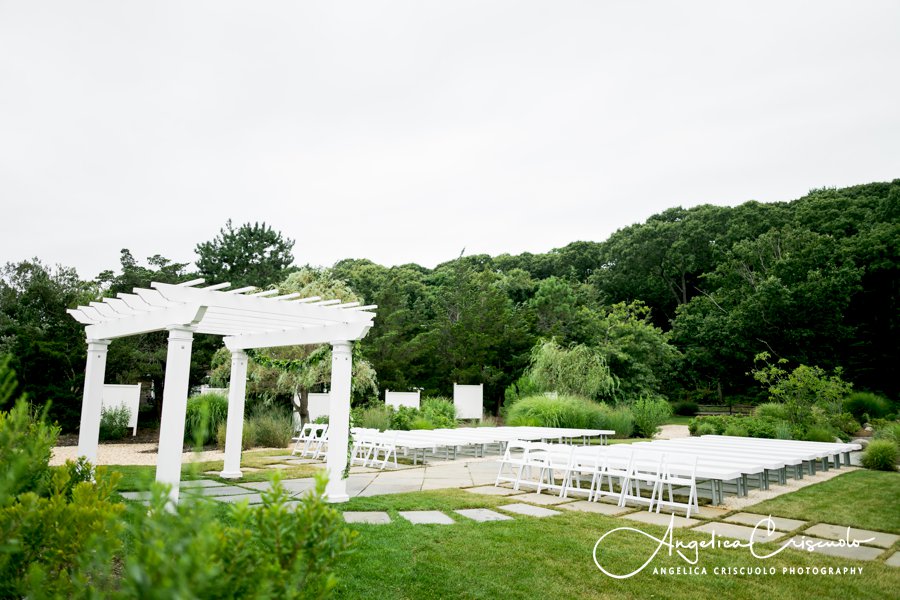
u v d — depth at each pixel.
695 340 36.69
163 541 1.52
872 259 32.84
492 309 30.91
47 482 3.02
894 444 12.32
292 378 16.98
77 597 1.90
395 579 4.08
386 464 11.26
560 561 4.64
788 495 8.16
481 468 10.89
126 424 16.38
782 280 33.44
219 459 11.60
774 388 19.19
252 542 1.80
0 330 17.30
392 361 27.81
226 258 25.36
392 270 39.59
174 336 6.26
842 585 4.23
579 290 35.50
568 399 19.16
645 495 8.22
